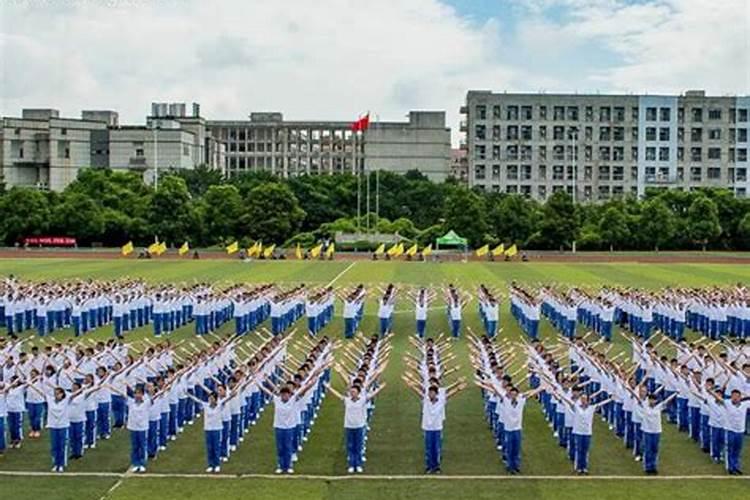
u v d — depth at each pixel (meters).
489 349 32.25
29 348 43.28
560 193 128.88
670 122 181.75
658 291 64.94
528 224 129.50
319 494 22.28
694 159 182.00
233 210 128.50
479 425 29.47
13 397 26.48
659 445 26.19
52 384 26.97
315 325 48.00
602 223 129.88
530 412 31.08
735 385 27.98
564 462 25.31
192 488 22.73
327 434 28.11
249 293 51.12
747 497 22.23
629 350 43.69
